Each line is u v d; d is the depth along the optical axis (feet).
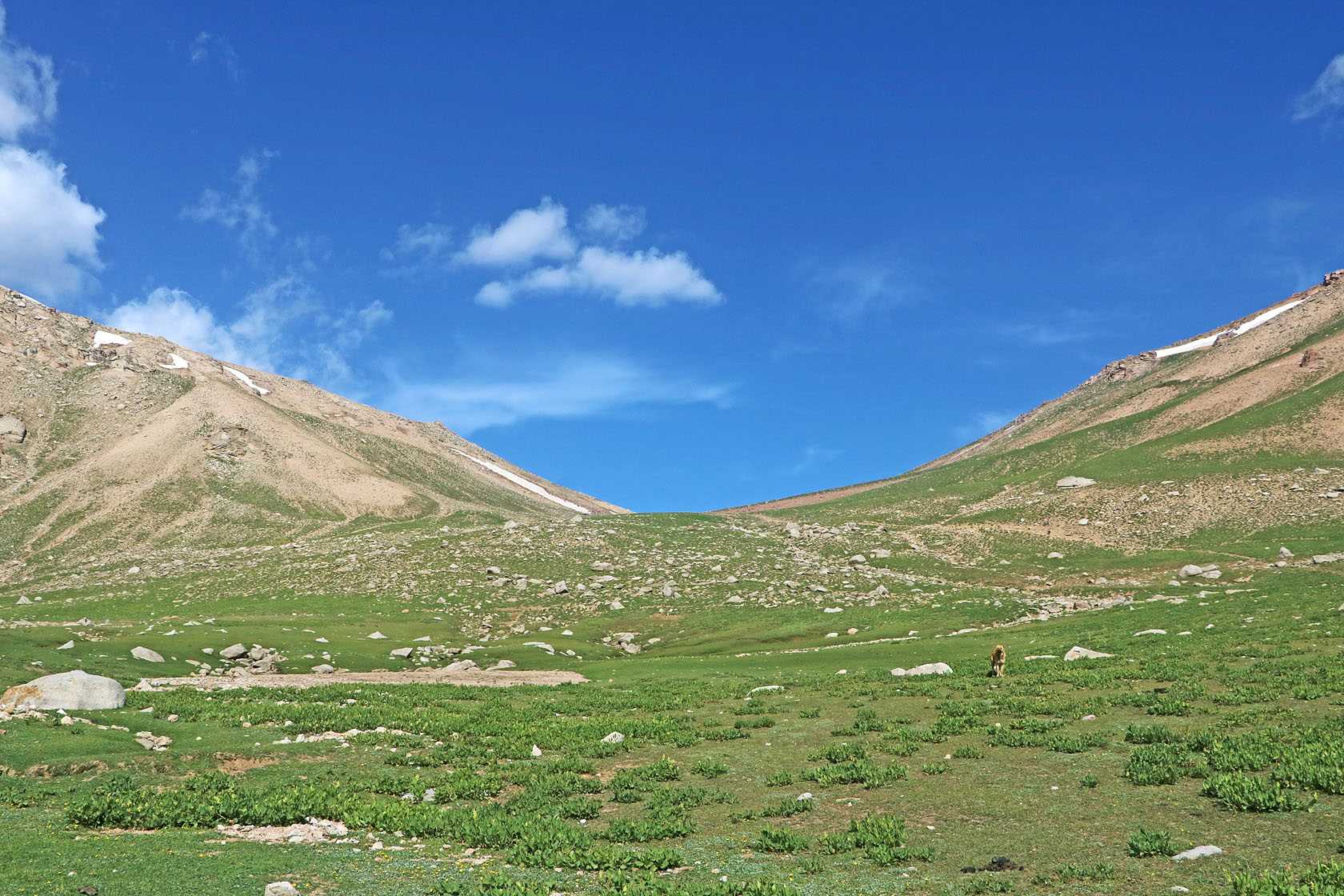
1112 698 91.86
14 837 53.06
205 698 121.90
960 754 72.38
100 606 271.90
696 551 346.95
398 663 200.23
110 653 171.42
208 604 272.92
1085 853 45.52
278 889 41.45
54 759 76.23
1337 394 483.51
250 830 57.52
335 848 52.90
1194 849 43.47
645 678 156.56
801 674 146.51
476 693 135.95
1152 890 39.22
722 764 75.66
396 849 53.06
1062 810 54.13
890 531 410.11
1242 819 48.65
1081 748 70.28
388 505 618.85
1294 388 528.63
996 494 483.51
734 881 44.21
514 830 55.31
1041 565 334.65
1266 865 41.06
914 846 48.73
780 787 66.95
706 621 254.68
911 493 541.34
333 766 79.61
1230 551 314.96
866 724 89.71
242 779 73.15
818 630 233.14
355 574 308.19
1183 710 81.82
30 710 97.45
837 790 64.23
